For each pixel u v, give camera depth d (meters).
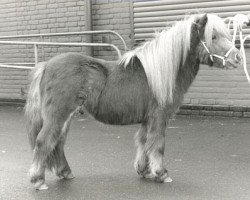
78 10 11.35
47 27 11.90
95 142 8.00
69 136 8.48
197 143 7.74
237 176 6.00
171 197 5.31
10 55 12.60
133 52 5.77
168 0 10.21
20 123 9.85
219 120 9.48
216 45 5.45
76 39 11.45
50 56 11.87
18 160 6.97
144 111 5.71
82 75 5.53
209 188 5.58
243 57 5.64
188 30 5.56
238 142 7.72
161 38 5.65
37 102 5.63
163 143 5.71
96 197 5.37
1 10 12.62
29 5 12.11
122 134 8.55
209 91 10.02
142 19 10.59
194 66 5.73
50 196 5.43
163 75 5.56
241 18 5.77
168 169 6.38
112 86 5.63
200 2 9.91
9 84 12.58
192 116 9.98
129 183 5.82
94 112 5.70
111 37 11.03
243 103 9.72
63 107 5.46
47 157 5.57
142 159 5.93
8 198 5.41
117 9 10.88
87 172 6.32
